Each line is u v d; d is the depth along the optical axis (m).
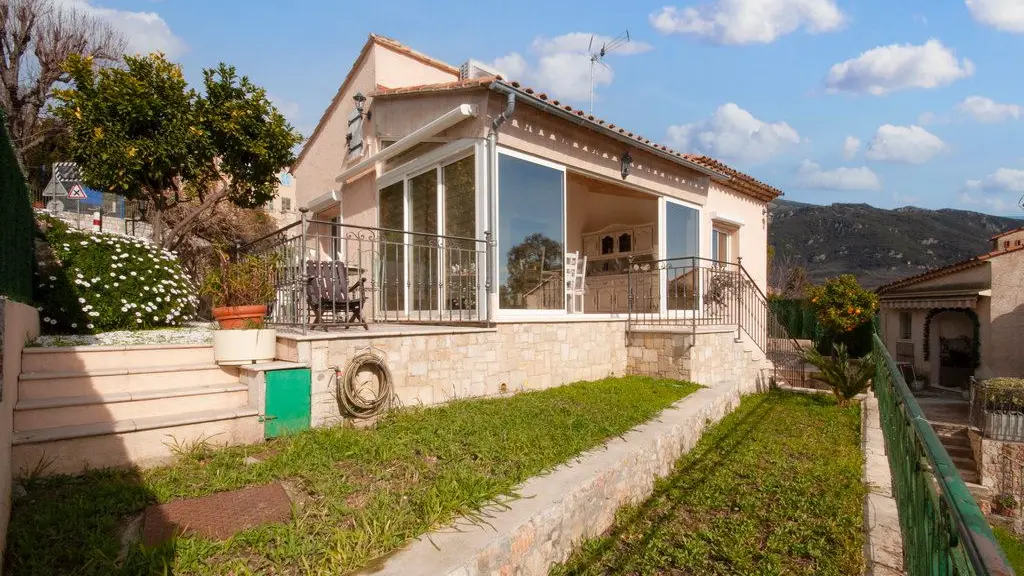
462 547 2.45
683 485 4.62
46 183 15.74
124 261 5.81
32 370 3.75
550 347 6.56
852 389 8.48
